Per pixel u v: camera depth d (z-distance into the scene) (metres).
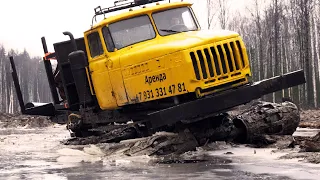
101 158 9.48
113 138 11.30
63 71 13.09
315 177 6.46
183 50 9.30
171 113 8.95
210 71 9.38
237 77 9.61
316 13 44.44
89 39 11.45
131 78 10.23
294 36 44.88
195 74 9.27
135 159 9.10
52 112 14.97
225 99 9.27
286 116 10.50
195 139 9.72
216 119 10.40
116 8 12.09
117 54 10.66
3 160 9.32
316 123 17.34
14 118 31.95
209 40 9.46
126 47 10.62
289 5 40.38
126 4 12.08
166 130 10.55
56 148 11.54
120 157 9.45
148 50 9.88
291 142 9.63
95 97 11.79
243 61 9.79
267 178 6.49
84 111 12.28
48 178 7.01
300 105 34.06
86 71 11.65
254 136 10.20
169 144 9.52
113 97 10.80
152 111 10.44
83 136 12.96
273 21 37.78
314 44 47.88
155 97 9.80
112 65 10.65
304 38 34.12
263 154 9.00
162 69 9.62
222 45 9.54
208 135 10.12
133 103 10.30
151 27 10.67
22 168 8.12
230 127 10.30
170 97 9.74
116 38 10.77
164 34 10.64
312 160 7.82
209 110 9.14
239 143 10.56
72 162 8.98
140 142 9.98
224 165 7.82
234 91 9.38
